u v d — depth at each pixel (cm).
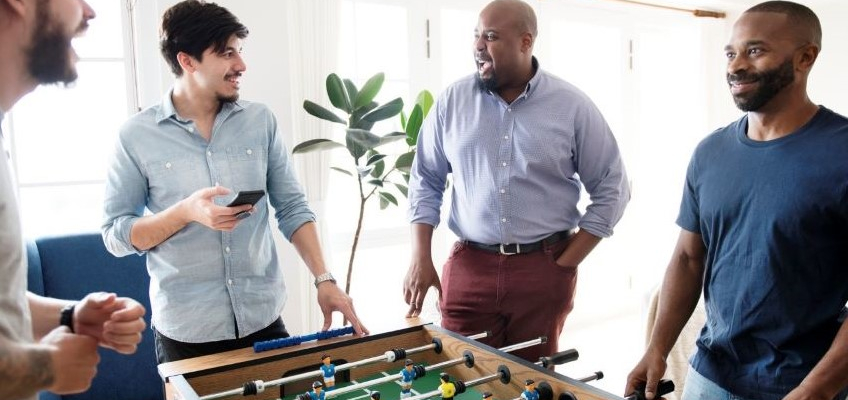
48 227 267
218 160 170
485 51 190
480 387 141
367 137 261
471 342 146
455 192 212
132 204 167
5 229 74
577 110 196
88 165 271
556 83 200
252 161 175
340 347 149
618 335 427
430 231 216
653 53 496
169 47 161
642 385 150
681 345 240
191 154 168
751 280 139
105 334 93
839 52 486
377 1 338
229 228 145
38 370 72
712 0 461
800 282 133
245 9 280
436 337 156
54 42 80
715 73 498
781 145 135
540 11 405
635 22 462
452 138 206
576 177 210
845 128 129
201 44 158
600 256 461
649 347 160
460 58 379
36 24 78
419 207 218
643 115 492
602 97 455
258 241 175
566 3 419
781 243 133
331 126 308
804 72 135
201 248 167
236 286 171
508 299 199
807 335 134
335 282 177
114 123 273
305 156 299
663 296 165
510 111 197
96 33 267
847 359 120
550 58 414
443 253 374
